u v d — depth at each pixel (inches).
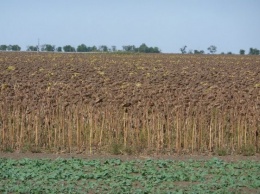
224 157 600.1
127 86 956.6
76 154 606.2
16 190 430.0
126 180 463.2
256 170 514.9
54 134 640.4
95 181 465.7
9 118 629.6
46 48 4640.8
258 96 798.5
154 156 600.4
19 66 1630.2
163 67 1745.8
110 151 613.9
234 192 432.1
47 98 693.9
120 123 646.5
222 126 638.5
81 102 676.1
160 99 713.0
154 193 426.9
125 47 4648.1
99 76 1282.0
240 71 1572.3
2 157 577.9
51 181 457.7
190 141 636.1
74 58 2413.9
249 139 636.7
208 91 888.3
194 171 502.0
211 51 4436.5
